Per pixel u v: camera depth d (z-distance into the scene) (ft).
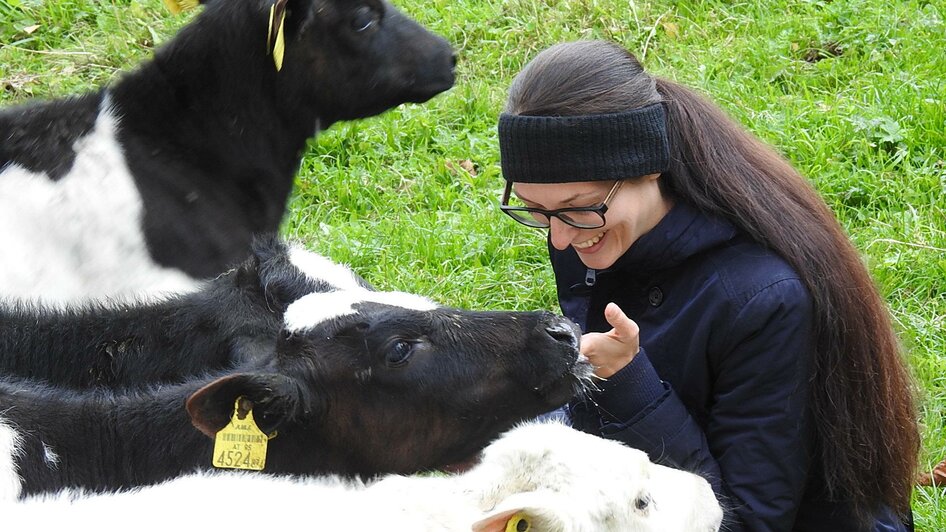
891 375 13.39
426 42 19.75
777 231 12.92
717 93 25.91
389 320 12.48
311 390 12.30
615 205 12.75
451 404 12.57
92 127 17.62
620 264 13.56
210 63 18.15
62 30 29.12
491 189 23.90
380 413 12.52
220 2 18.29
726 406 13.26
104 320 13.64
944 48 26.84
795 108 25.50
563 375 12.66
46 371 13.34
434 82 19.76
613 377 13.01
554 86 12.52
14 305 13.74
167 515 10.62
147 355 13.52
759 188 13.11
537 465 11.62
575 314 14.85
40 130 17.46
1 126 17.40
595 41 13.15
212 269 17.89
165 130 17.98
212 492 10.98
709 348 13.20
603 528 11.47
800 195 13.41
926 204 22.62
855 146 24.13
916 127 24.49
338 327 12.47
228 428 11.73
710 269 13.17
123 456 12.23
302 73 18.78
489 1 29.99
